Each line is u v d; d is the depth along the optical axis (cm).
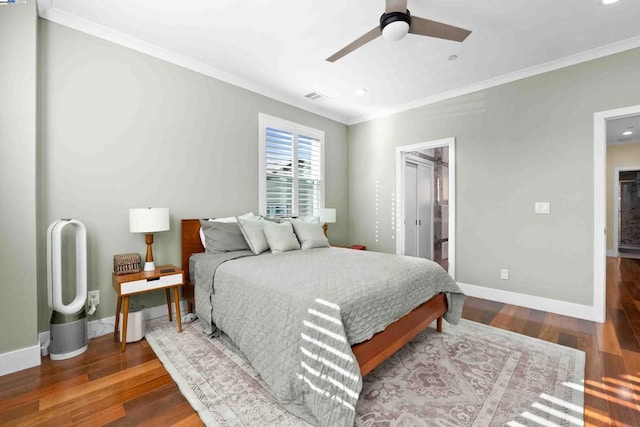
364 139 477
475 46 269
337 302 152
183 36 258
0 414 149
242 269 218
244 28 246
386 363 200
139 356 208
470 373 188
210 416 147
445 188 638
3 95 188
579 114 285
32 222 198
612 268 518
